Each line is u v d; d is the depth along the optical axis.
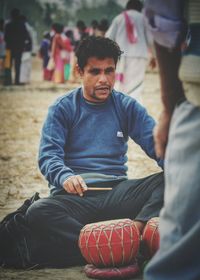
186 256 3.75
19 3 118.81
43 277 6.34
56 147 6.73
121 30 16.12
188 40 4.02
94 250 6.09
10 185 10.98
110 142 6.90
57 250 6.63
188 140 3.87
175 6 3.96
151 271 3.82
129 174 11.94
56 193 6.74
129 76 16.33
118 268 6.12
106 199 6.67
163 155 4.31
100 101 6.85
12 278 6.32
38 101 25.11
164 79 4.11
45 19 120.44
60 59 34.31
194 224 3.82
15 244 6.68
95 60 6.66
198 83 3.90
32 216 6.55
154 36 4.01
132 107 6.91
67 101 6.88
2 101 24.97
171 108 4.18
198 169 3.82
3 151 14.41
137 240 6.12
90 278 6.23
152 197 6.48
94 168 6.84
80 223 6.63
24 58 32.84
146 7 4.01
